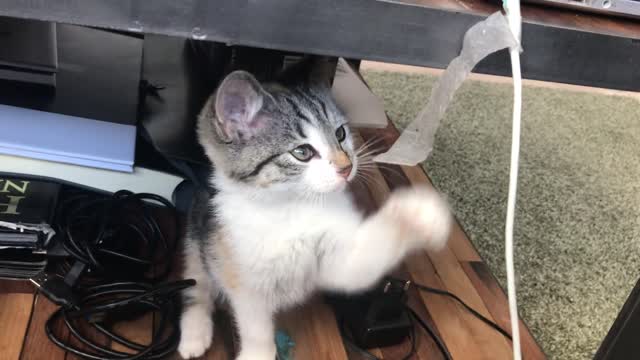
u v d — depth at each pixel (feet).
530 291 4.18
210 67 4.28
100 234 3.34
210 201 3.08
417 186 4.61
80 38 4.35
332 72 3.51
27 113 3.68
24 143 3.42
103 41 4.38
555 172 5.73
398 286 3.32
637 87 2.38
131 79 4.14
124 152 3.61
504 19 2.11
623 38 2.26
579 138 6.47
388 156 2.90
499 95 6.92
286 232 2.93
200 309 3.30
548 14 2.36
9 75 3.91
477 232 4.65
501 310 3.85
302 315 3.51
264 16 1.95
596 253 4.71
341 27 2.02
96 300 3.24
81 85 4.00
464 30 2.11
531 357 3.53
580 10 2.42
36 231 3.18
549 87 7.49
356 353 3.36
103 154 3.55
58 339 2.99
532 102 7.04
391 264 3.19
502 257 4.43
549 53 2.26
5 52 3.94
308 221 2.95
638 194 5.62
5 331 3.07
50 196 3.39
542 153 6.02
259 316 3.13
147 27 1.92
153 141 3.78
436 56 2.15
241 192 2.92
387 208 3.11
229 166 2.90
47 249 3.26
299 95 3.04
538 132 6.41
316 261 3.15
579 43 2.25
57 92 3.91
